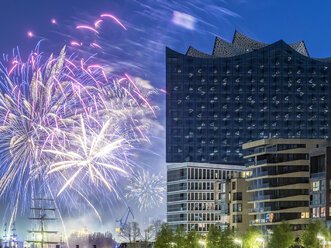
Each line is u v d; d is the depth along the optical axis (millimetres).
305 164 196625
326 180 175250
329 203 174125
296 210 193625
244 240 170000
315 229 153500
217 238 183000
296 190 195125
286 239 152250
